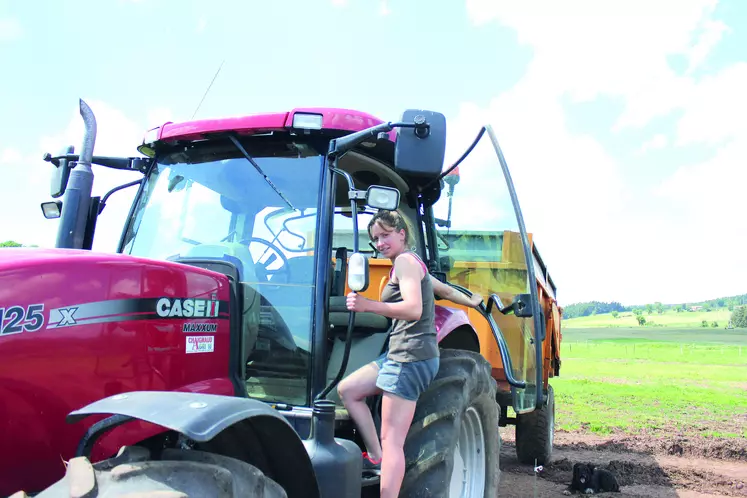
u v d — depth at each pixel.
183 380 2.85
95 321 2.52
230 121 3.54
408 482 3.40
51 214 4.09
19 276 2.37
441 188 4.62
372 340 3.89
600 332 129.88
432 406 3.61
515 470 7.29
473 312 6.20
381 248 3.28
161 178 3.81
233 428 2.52
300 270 3.33
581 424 10.77
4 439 2.28
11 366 2.29
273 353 3.24
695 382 20.06
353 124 3.51
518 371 4.80
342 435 3.55
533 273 4.12
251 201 3.53
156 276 2.78
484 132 4.10
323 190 3.43
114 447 2.49
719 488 6.56
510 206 4.21
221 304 3.13
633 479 6.88
